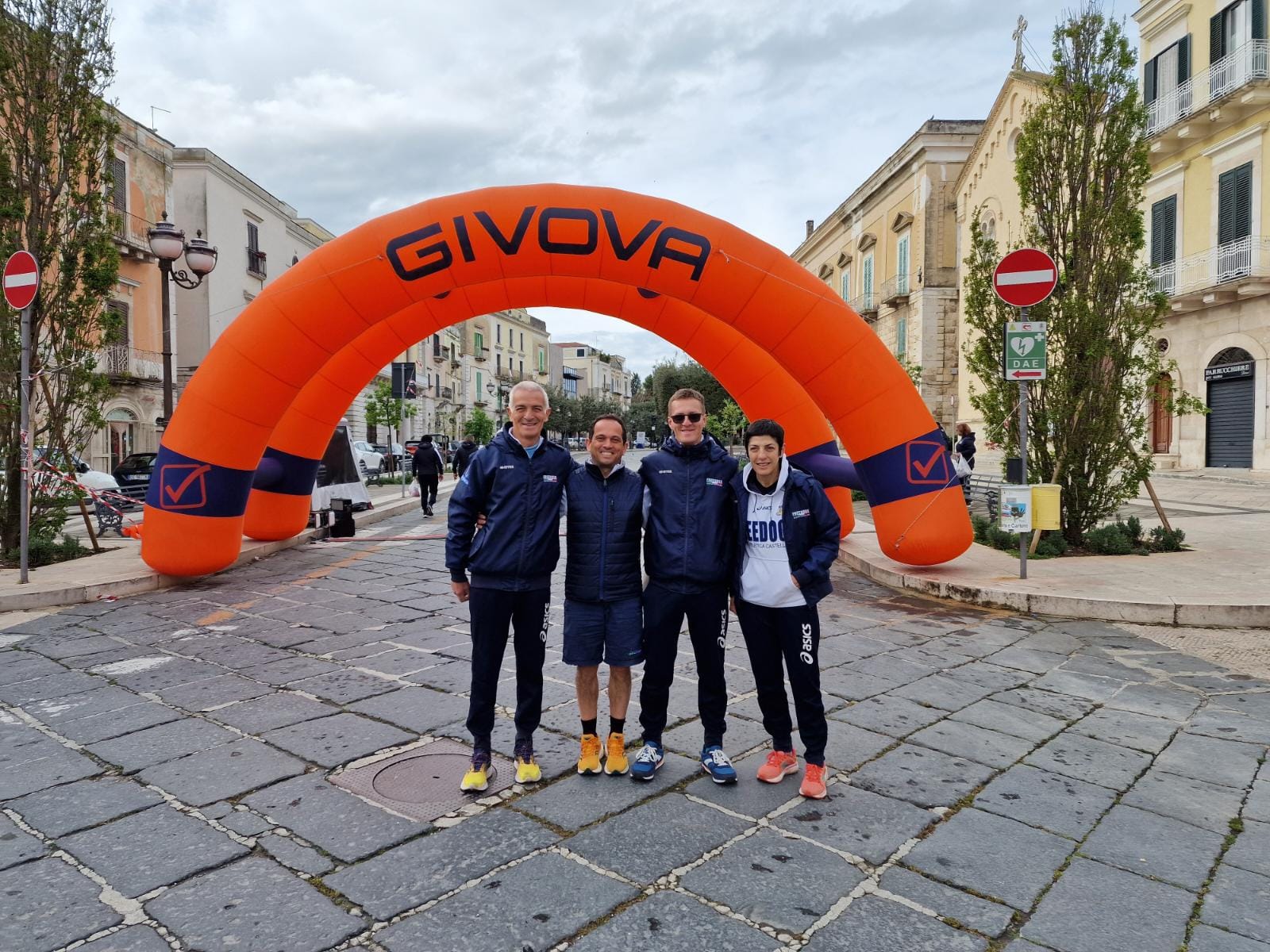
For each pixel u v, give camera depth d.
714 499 3.03
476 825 2.69
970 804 2.86
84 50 7.94
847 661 4.69
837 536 2.95
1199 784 3.03
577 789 2.98
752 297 6.48
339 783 3.02
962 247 25.86
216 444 6.73
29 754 3.29
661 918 2.17
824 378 6.71
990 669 4.52
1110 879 2.37
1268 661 4.65
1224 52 17.83
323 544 10.19
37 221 7.91
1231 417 18.23
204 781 3.04
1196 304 18.69
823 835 2.63
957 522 6.79
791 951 2.03
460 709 3.85
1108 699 4.00
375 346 8.31
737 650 4.96
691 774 3.11
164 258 9.84
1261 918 2.18
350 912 2.20
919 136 28.14
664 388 47.34
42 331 8.34
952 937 2.10
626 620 3.05
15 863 2.45
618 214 6.30
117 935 2.09
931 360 28.52
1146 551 8.03
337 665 4.61
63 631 5.44
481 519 3.08
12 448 7.81
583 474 3.07
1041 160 8.35
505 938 2.08
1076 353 8.16
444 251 6.33
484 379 57.31
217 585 7.18
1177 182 19.19
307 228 35.44
